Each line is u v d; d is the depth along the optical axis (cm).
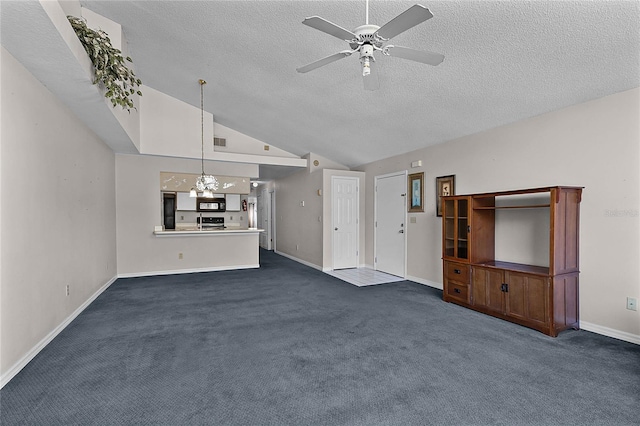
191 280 547
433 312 371
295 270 644
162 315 359
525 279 321
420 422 178
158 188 593
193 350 268
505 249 388
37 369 235
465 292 389
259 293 460
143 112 554
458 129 422
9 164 225
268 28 313
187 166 616
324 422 178
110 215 520
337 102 435
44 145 280
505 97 331
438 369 236
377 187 632
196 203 657
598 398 199
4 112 220
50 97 292
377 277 571
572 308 311
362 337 297
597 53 248
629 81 269
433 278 496
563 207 301
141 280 546
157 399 198
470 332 308
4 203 218
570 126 321
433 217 493
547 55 262
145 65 455
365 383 217
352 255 666
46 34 208
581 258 313
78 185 366
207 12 307
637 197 275
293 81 407
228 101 528
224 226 708
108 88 293
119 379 221
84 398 198
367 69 209
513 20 236
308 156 699
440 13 244
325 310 380
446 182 467
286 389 210
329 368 238
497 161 393
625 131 281
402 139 499
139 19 344
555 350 267
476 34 258
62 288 316
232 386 213
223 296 443
